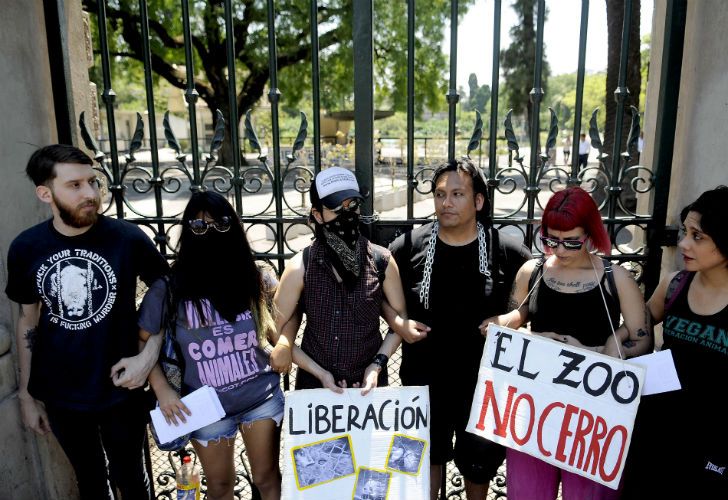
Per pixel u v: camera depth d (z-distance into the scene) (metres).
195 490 2.50
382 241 2.66
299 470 2.19
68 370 2.09
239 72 18.53
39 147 2.49
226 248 2.09
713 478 1.87
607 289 2.05
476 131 2.55
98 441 2.26
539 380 2.06
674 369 1.92
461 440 2.39
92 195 1.97
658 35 3.74
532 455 2.07
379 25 15.20
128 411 2.21
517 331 2.09
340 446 2.21
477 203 2.29
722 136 2.35
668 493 1.97
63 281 2.03
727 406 1.84
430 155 13.04
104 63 2.54
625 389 1.93
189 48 2.50
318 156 2.59
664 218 2.61
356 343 2.24
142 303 2.14
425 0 14.72
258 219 2.62
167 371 2.17
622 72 2.49
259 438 2.25
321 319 2.23
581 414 1.99
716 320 1.86
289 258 2.66
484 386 2.14
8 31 2.31
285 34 15.50
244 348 2.16
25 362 2.18
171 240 2.83
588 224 1.99
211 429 2.16
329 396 2.21
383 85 16.03
